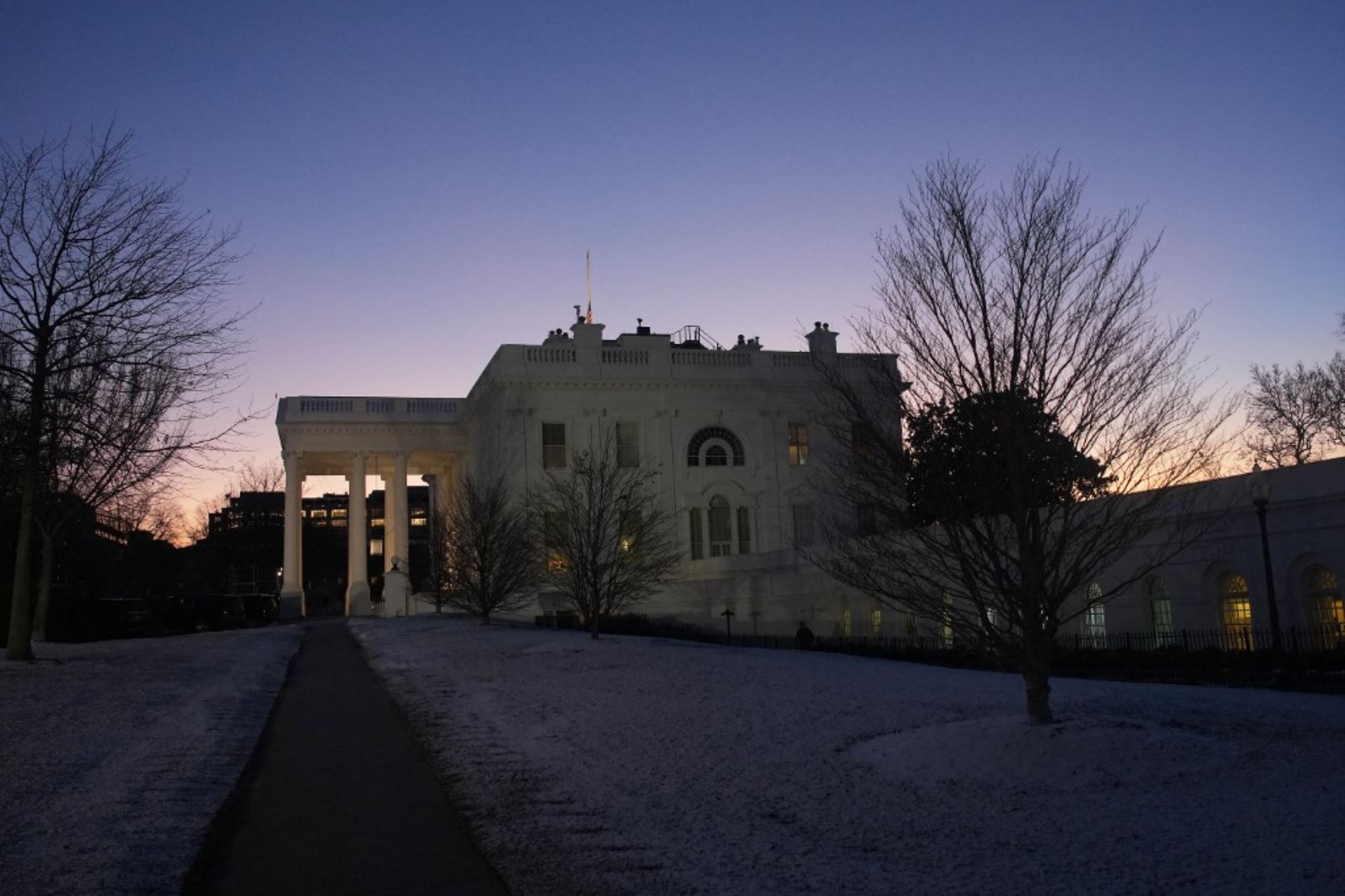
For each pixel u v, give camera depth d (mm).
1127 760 11953
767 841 9734
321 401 72562
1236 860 8680
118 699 18594
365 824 10750
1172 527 26703
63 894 8109
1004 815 10438
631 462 60750
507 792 11875
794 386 63156
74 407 25734
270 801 11773
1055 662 24562
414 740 15594
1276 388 61344
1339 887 7996
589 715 16953
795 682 20406
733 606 46875
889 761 12773
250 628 52156
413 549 114562
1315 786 10977
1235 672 21953
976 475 14047
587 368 60312
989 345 13773
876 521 20172
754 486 62031
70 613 38188
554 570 44531
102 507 33562
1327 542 24250
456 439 73312
